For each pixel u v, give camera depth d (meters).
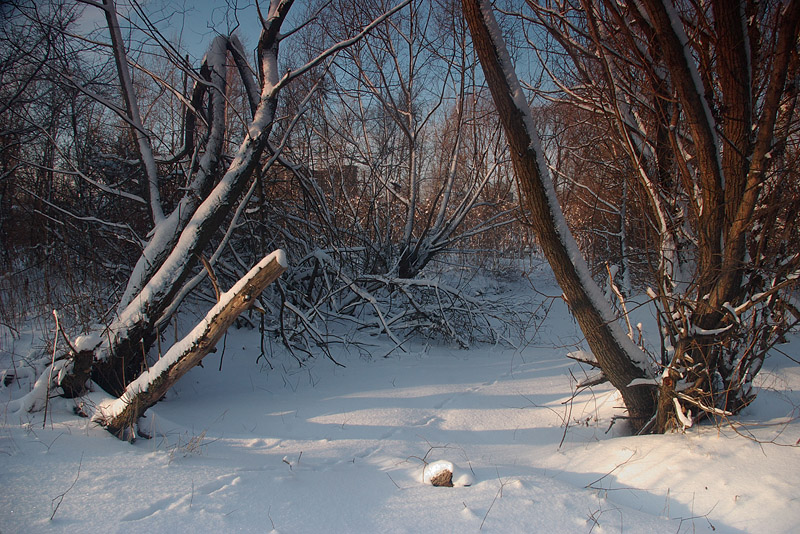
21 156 9.16
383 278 10.80
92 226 8.50
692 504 3.47
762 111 4.46
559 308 15.23
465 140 15.84
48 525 2.91
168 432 5.20
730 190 4.52
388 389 7.32
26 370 5.88
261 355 8.16
